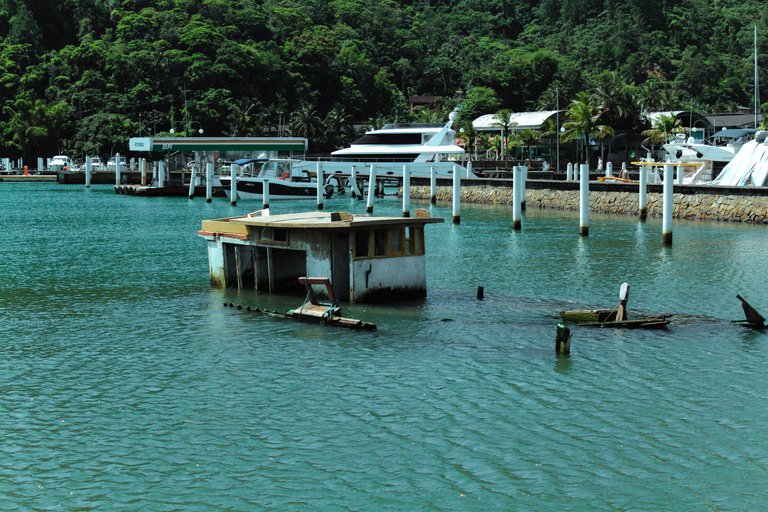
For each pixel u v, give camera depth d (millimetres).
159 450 19391
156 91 177125
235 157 124000
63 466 18641
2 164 157625
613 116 131000
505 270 42250
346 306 32875
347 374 24500
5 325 30734
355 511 16703
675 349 27047
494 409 21672
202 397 22688
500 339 28312
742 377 24250
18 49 187000
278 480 17938
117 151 163625
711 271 41406
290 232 34031
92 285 38656
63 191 114938
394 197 105062
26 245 53656
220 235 36969
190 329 29875
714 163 87312
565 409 21688
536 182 83812
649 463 18672
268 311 32281
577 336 28641
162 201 95688
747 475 18141
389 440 19797
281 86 190750
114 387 23594
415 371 24750
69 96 176875
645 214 66812
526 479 17938
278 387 23422
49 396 22891
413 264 34531
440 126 112188
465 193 93625
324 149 169625
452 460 18781
